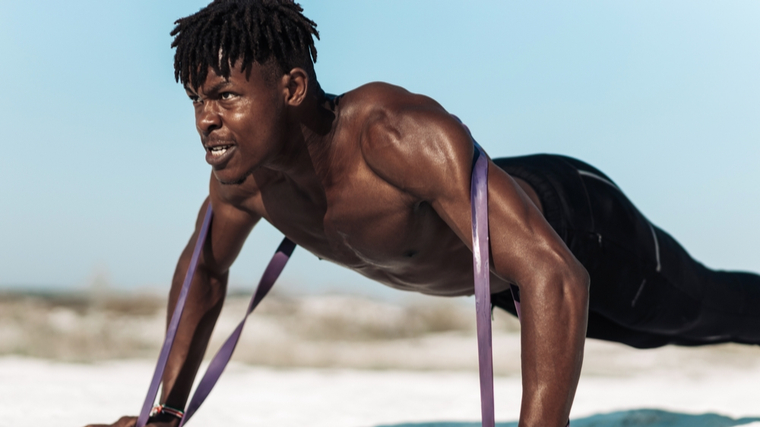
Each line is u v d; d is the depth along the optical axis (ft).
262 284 8.96
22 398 13.97
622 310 10.21
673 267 10.34
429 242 7.80
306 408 14.48
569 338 6.26
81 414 12.56
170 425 8.71
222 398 16.28
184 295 8.48
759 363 29.50
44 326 30.86
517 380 22.97
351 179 7.31
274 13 6.73
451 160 6.64
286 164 7.25
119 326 33.04
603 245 9.73
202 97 6.72
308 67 7.04
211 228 8.79
